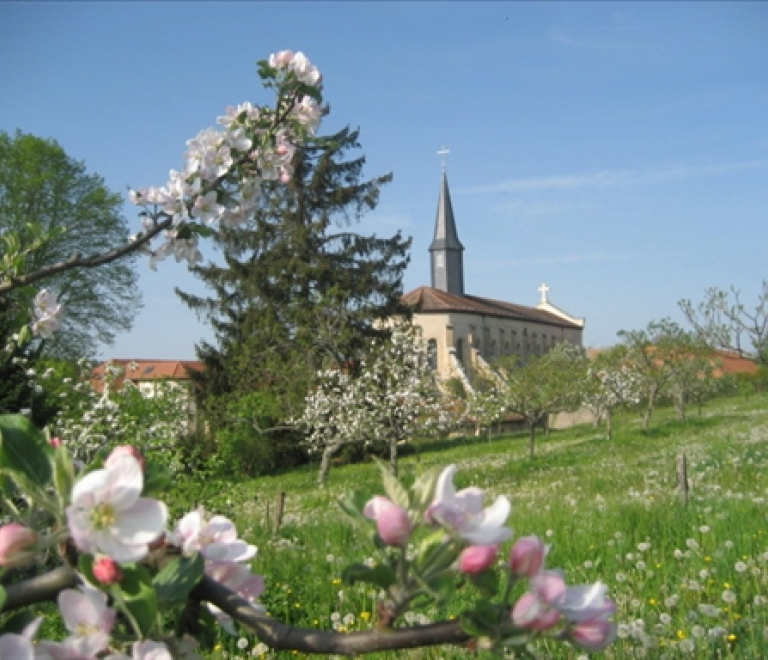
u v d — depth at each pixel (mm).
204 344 38719
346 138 40375
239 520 14078
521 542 1459
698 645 5180
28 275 3543
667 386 43344
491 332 86938
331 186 40188
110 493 1281
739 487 13711
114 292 41781
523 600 1383
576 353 59875
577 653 5027
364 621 6465
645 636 5078
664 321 41812
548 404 29938
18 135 40594
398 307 40812
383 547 1499
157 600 1411
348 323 37750
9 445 1510
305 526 12641
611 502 12500
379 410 26641
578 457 27266
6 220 39906
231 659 5488
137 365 13867
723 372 55031
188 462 11453
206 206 3672
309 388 29391
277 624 1529
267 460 34719
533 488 18250
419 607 1534
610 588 6953
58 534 1409
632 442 32312
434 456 36438
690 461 20047
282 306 38094
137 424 12898
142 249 3736
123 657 1407
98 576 1256
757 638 5266
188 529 1668
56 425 13203
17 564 1377
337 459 38000
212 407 32438
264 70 3947
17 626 1494
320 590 7562
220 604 1578
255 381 33719
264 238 39312
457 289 99750
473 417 29203
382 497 1479
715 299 24734
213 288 38750
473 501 1445
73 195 41188
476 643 1439
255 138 3896
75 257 3588
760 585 6641
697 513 10016
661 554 8203
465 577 1448
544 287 120750
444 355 78750
